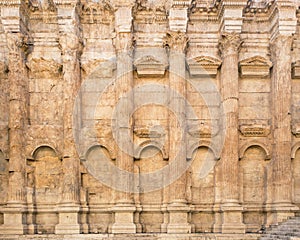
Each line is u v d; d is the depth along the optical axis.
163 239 28.70
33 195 31.47
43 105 32.53
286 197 30.70
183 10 32.03
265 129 32.25
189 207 30.88
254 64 32.56
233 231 30.33
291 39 31.56
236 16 31.75
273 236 27.47
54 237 28.67
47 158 32.19
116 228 30.30
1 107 31.92
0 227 29.84
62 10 31.66
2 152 31.61
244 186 32.41
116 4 32.06
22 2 31.33
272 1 32.22
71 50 31.67
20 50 31.39
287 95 31.42
